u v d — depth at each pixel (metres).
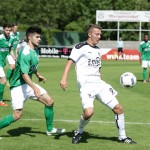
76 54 20.34
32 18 133.25
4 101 34.53
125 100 36.16
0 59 32.53
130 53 109.12
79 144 20.62
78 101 35.06
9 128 23.94
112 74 61.88
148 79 54.16
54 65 80.31
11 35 33.69
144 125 25.44
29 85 20.19
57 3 134.12
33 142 20.95
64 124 25.42
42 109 30.56
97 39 20.52
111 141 21.28
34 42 20.77
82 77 20.45
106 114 28.91
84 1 142.62
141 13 116.75
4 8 130.38
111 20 117.56
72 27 143.12
